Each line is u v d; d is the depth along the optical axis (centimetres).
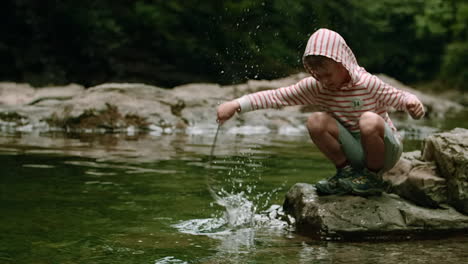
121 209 347
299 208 334
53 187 397
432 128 857
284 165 507
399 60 1881
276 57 1490
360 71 324
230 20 1567
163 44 1548
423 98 1247
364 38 1808
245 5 1578
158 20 1569
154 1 1608
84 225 310
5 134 661
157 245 278
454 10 1825
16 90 1063
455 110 1255
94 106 752
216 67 1500
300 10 1612
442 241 294
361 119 307
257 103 333
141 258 257
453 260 258
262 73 1441
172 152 564
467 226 314
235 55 1509
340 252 271
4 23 1445
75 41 1485
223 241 288
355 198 326
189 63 1530
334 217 312
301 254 266
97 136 676
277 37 1544
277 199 381
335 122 325
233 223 325
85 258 255
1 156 509
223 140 673
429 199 326
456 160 322
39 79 1393
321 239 296
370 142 307
